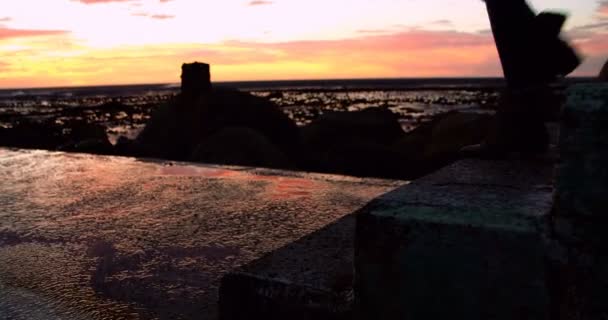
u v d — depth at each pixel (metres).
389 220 1.73
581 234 1.51
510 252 1.58
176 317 2.53
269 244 3.54
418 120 32.56
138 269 3.13
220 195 4.98
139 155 10.85
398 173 9.42
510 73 2.57
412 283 1.72
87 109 54.72
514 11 2.41
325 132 12.95
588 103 1.48
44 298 2.77
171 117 11.68
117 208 4.54
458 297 1.66
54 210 4.49
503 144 2.57
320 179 5.76
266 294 2.11
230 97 11.34
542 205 1.69
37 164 6.89
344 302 1.93
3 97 124.75
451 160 9.05
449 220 1.66
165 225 4.00
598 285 1.50
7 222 4.14
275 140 11.35
